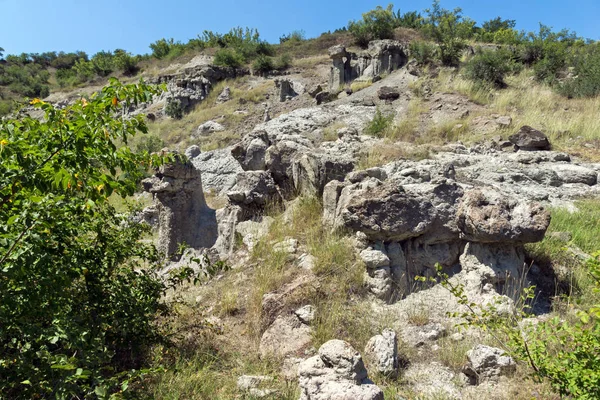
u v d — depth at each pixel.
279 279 5.48
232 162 14.38
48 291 3.23
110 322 3.98
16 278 3.04
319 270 5.37
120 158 3.48
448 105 15.17
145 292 4.54
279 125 15.82
